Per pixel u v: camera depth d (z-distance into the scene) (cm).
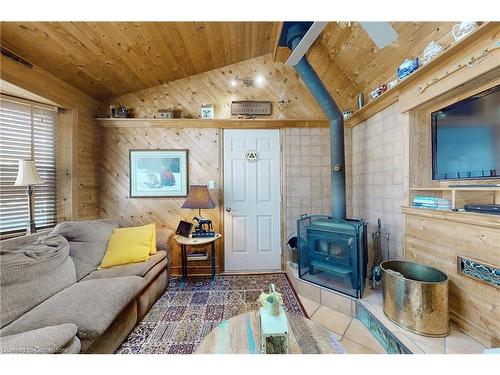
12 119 220
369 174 273
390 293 167
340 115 242
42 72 220
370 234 268
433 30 175
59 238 192
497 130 140
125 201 305
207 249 308
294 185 314
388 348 156
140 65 257
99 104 303
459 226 154
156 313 210
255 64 314
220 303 227
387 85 231
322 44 261
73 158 259
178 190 307
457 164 167
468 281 148
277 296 121
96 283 174
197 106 310
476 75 138
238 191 313
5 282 139
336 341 117
